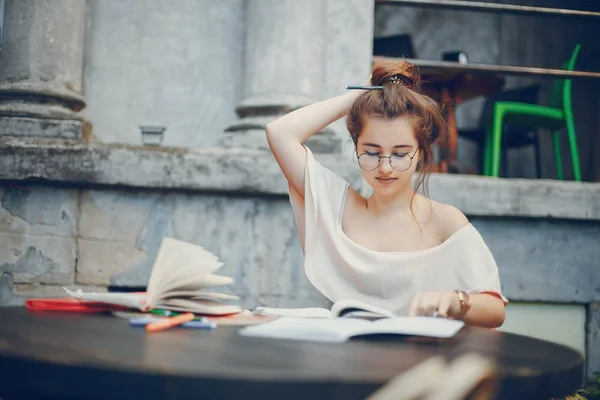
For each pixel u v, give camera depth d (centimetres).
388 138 186
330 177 213
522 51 670
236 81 405
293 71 359
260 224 336
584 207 357
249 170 329
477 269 190
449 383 97
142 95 402
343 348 124
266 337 134
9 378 101
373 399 92
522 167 650
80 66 368
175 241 168
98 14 401
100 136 398
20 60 349
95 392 96
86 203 332
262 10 365
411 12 667
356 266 196
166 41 404
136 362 99
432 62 400
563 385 115
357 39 383
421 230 200
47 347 110
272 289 334
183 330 140
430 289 193
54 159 324
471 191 347
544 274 357
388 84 191
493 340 146
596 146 557
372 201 205
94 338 123
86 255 331
